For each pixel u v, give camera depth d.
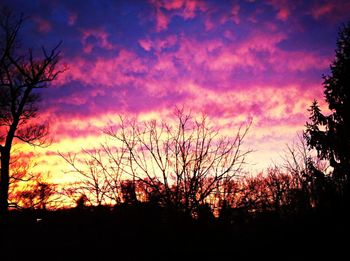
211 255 7.84
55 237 9.73
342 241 13.85
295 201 14.70
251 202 7.93
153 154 7.98
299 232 13.59
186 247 7.71
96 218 8.38
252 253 9.20
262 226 10.17
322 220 14.59
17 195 14.64
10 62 19.42
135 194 7.97
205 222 7.89
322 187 16.73
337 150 20.81
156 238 7.86
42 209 11.61
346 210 15.42
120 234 8.12
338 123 21.31
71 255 8.91
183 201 7.72
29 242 11.23
